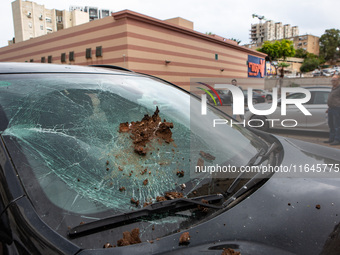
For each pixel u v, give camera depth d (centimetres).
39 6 5697
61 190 110
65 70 176
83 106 148
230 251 93
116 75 195
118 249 93
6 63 172
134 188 124
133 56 1236
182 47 1513
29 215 98
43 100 140
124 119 155
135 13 1216
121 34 1226
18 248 91
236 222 109
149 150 144
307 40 13250
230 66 2031
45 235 93
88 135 136
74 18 6097
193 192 130
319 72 7612
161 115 172
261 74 2575
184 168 143
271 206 119
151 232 105
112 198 116
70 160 122
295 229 106
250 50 2283
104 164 128
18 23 5425
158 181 131
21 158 113
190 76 1578
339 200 124
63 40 1502
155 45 1340
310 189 132
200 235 102
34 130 125
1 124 120
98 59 1336
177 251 95
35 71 162
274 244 99
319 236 102
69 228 100
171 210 115
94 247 95
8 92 135
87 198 112
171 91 211
